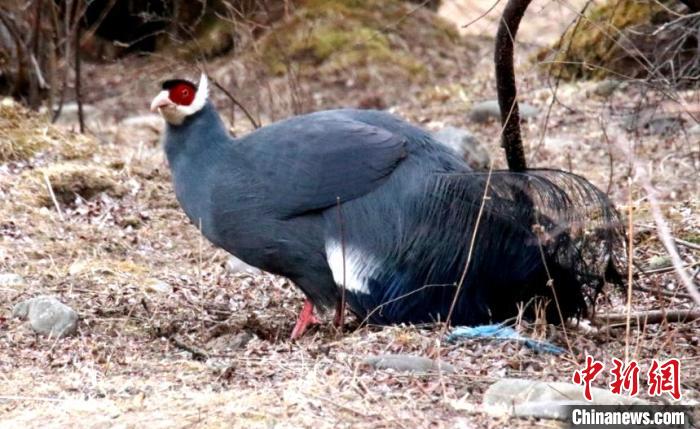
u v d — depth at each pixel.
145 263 13.66
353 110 11.38
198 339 10.95
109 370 9.67
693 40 15.59
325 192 10.71
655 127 17.56
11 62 19.25
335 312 11.41
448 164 10.88
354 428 8.06
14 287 12.05
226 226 11.09
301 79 24.45
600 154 17.62
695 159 16.41
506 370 9.40
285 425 8.11
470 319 10.51
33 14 18.89
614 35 19.30
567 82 21.14
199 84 11.38
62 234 14.10
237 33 22.41
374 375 9.09
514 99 11.12
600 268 10.33
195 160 11.27
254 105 22.00
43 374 9.61
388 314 10.66
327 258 10.82
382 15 26.84
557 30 23.62
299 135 10.93
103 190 15.53
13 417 8.55
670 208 14.57
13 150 15.89
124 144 19.20
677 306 11.36
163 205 15.54
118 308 11.61
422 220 10.51
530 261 10.35
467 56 26.39
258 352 10.14
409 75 24.98
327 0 26.73
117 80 23.73
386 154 10.70
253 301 12.30
